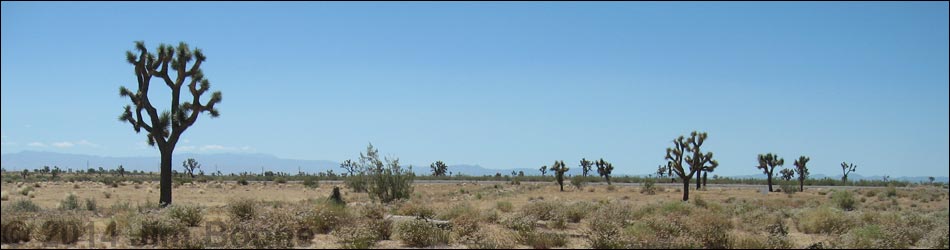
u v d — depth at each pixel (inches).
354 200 1557.6
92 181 2925.7
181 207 773.3
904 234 665.0
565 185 2864.2
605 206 1039.0
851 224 786.2
